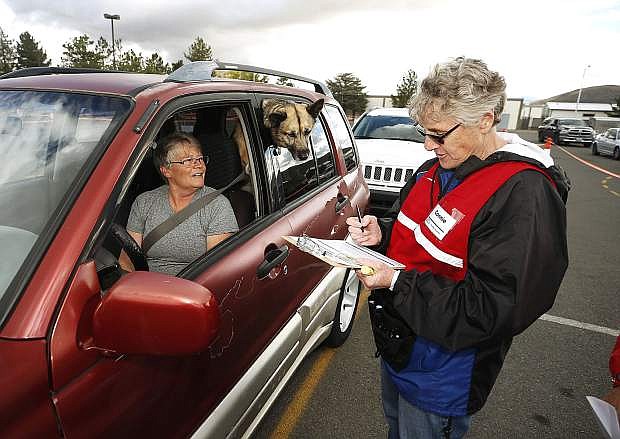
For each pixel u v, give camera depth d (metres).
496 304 1.07
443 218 1.20
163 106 1.35
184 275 1.35
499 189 1.12
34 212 1.15
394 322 1.32
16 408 0.84
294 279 2.02
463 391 1.30
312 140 2.52
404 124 6.99
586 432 2.39
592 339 3.37
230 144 2.00
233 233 1.75
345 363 2.92
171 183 1.73
